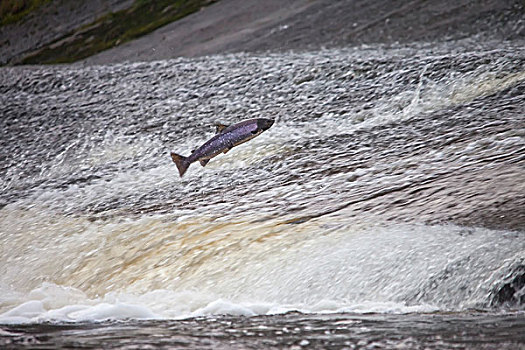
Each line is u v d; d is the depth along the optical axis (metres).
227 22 64.19
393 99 35.31
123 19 71.88
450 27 50.41
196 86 44.28
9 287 24.16
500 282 17.69
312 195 25.59
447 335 14.93
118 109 43.19
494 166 24.06
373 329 15.69
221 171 30.59
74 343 15.55
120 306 19.42
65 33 72.50
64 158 37.62
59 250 25.91
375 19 55.56
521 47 40.34
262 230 22.92
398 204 22.78
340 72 40.47
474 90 33.34
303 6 62.88
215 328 16.52
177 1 72.44
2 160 38.91
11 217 30.36
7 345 15.48
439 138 28.48
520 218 19.86
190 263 21.94
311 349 14.41
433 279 18.42
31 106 46.00
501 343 14.23
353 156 28.77
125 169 34.50
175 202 28.14
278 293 19.55
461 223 20.38
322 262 20.06
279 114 36.94
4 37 74.75
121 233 25.84
